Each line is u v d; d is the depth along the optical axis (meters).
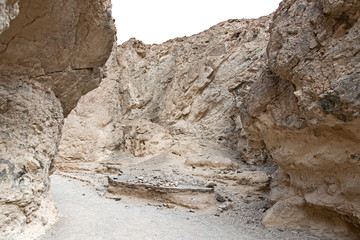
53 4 3.71
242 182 8.70
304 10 4.68
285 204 5.44
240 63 14.49
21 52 3.98
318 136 4.63
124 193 7.95
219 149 12.94
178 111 15.84
